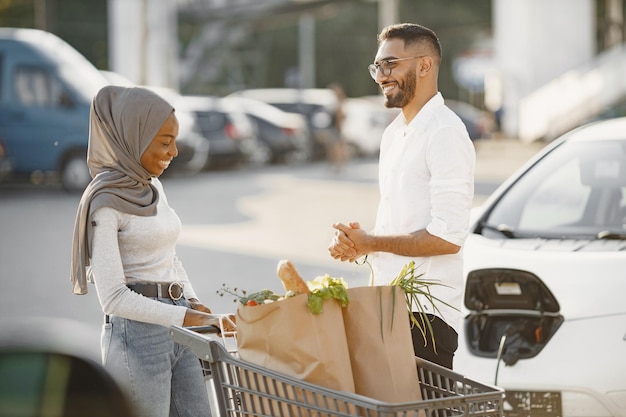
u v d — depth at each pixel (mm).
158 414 5523
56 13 69188
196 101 34594
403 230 5660
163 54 41906
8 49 26062
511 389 6605
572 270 6750
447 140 5504
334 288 4648
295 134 38031
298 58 77188
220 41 70062
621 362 6371
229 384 4758
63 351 3717
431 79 5715
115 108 5449
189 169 32438
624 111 47000
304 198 25891
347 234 5574
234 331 5230
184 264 15836
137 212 5449
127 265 5516
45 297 13414
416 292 4996
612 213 7633
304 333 4594
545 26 50344
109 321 5551
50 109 26000
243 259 16266
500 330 6824
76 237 5469
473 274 7016
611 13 53406
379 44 5832
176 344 5633
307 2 48312
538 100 48875
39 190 27234
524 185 8016
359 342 4812
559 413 6512
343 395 4363
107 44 70062
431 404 4363
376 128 42531
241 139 33969
